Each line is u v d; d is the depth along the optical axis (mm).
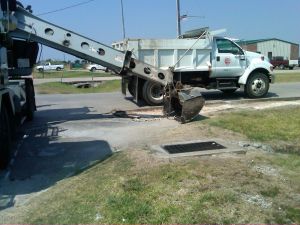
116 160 7789
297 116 11430
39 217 5336
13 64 11336
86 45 11891
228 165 6902
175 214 4965
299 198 5426
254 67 16578
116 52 12133
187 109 11430
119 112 14172
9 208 5789
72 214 5293
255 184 5926
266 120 10953
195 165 6922
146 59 15328
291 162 7164
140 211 5098
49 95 21625
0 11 8047
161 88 15375
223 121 10977
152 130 10852
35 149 9297
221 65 16297
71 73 55781
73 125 12211
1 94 7590
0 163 7840
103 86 29250
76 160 8258
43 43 11578
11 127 8766
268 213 4938
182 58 15758
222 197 5398
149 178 6367
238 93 19203
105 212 5195
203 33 15859
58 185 6688
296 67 66562
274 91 19500
